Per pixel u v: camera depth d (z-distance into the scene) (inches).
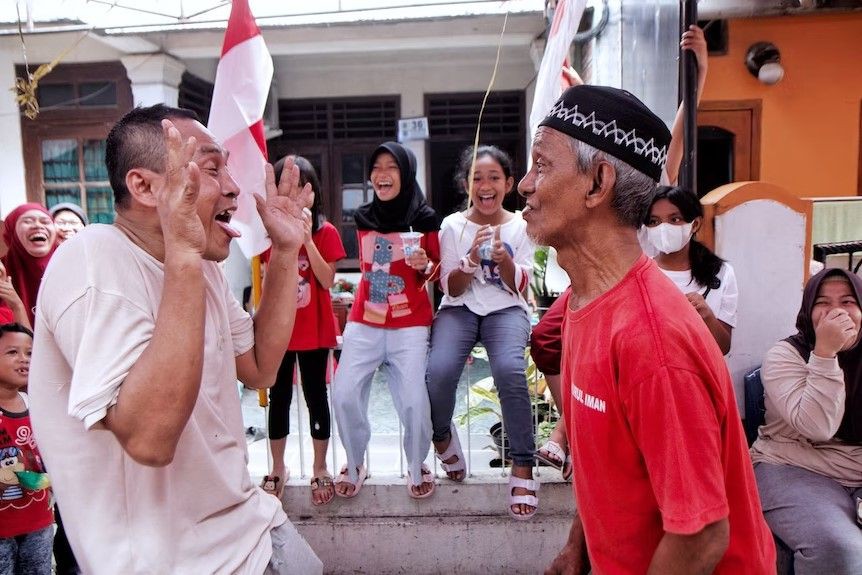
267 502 64.7
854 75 176.1
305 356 117.7
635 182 47.4
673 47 133.7
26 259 126.6
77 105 229.0
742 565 46.9
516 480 111.7
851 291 89.0
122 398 45.7
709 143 186.4
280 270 68.6
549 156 48.8
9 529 92.4
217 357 60.1
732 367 110.2
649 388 42.4
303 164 117.1
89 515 52.5
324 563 118.8
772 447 95.7
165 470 53.5
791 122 178.9
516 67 268.1
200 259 46.7
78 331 48.7
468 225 115.4
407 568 118.3
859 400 89.7
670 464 41.6
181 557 54.3
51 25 197.6
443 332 113.0
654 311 44.2
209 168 55.0
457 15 190.1
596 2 198.7
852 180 180.7
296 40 208.2
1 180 231.0
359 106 274.8
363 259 115.6
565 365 54.1
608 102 47.2
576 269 50.5
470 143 272.8
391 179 110.9
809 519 83.9
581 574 62.3
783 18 174.1
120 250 52.1
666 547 42.6
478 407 143.1
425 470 118.6
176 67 225.1
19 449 92.6
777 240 108.5
